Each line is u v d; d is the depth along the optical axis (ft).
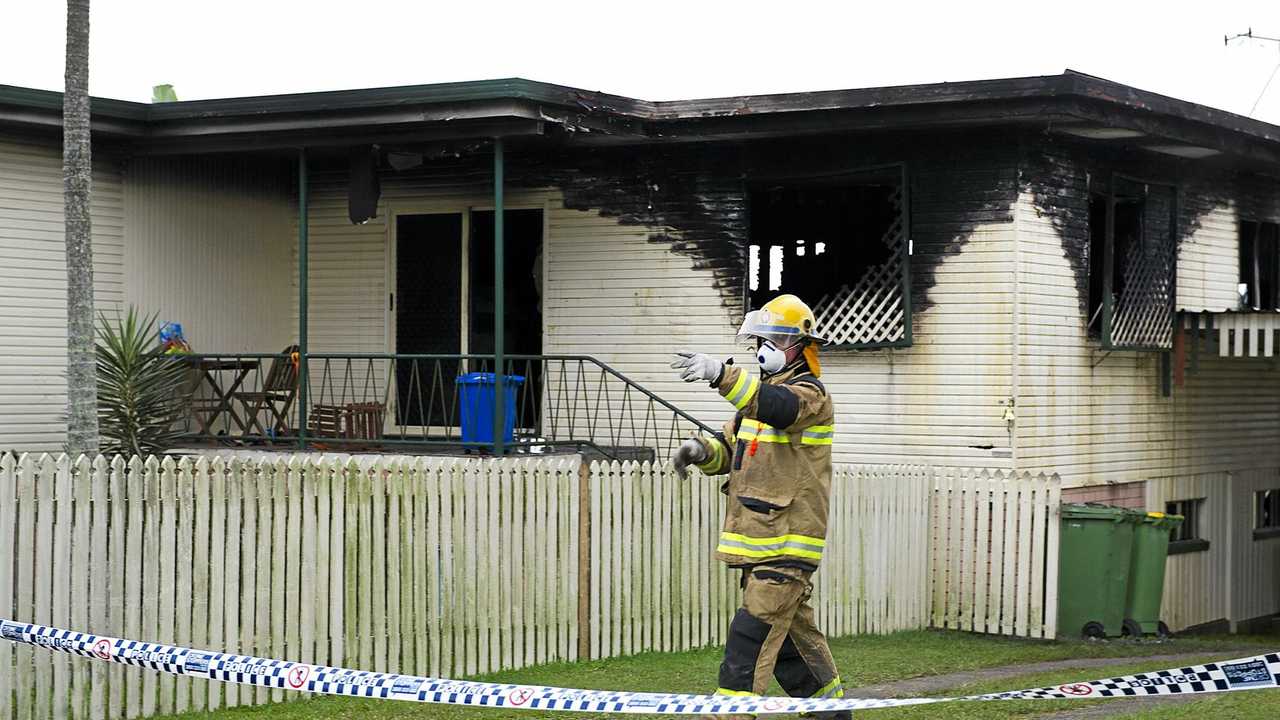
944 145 45.93
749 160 48.39
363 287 53.62
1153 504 51.88
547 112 43.57
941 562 44.73
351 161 46.78
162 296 49.26
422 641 32.17
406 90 43.62
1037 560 43.32
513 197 51.72
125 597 27.04
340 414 47.75
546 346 51.19
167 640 27.63
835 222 50.16
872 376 47.01
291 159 52.85
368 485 31.27
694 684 32.58
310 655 30.14
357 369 53.57
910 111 44.01
